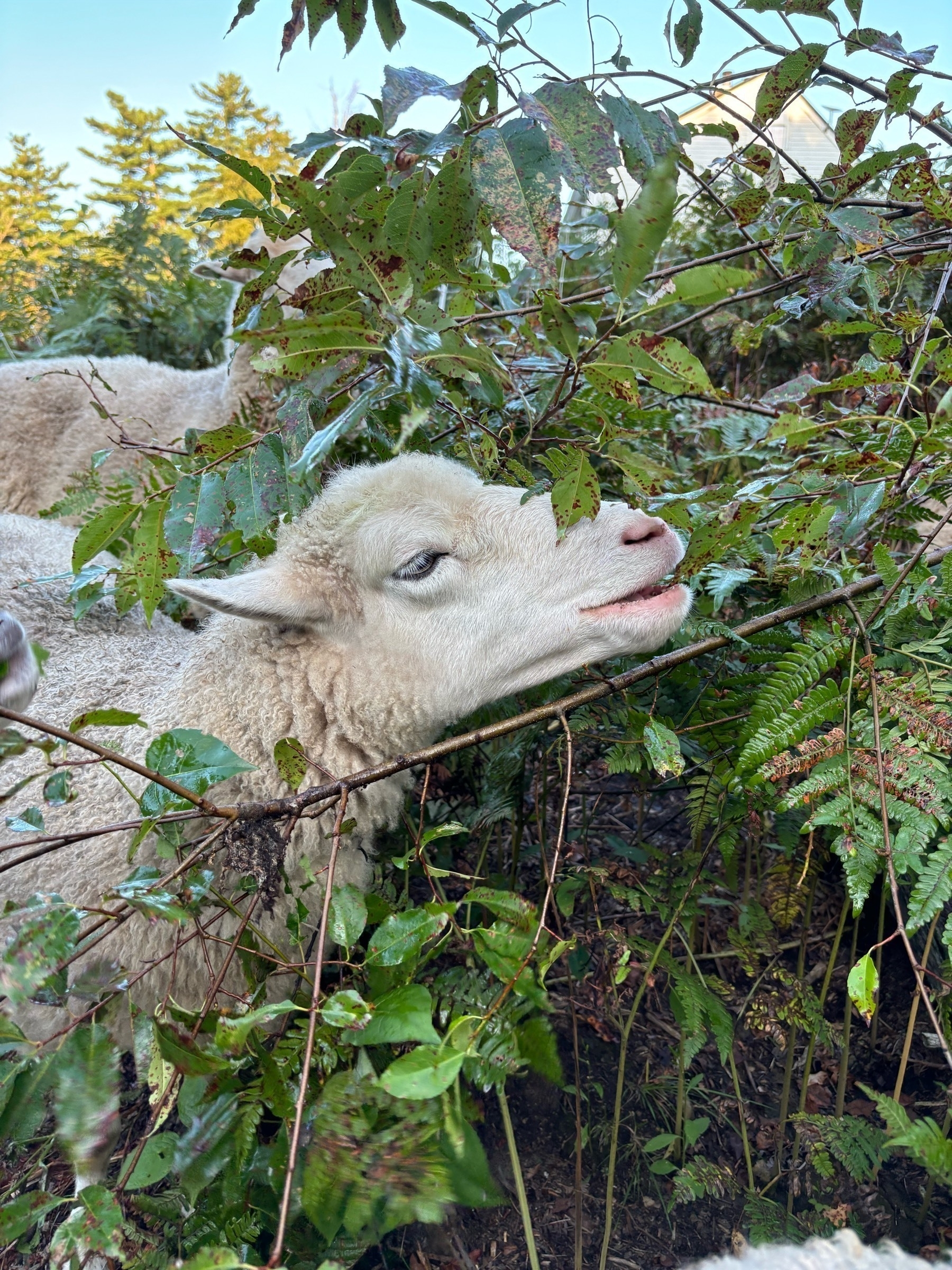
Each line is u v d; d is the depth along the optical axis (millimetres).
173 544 596
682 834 973
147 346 1888
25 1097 437
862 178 650
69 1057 427
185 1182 459
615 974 652
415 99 528
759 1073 790
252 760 683
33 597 818
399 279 502
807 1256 399
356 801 696
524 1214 620
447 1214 666
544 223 493
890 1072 781
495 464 722
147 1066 461
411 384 479
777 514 740
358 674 687
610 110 535
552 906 779
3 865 442
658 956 688
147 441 1360
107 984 454
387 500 675
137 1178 545
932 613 592
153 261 2020
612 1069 773
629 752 690
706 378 470
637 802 1031
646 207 435
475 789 847
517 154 493
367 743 695
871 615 586
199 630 1007
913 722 533
